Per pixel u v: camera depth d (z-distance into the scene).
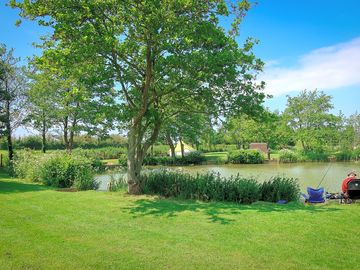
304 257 6.43
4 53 32.22
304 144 56.47
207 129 18.38
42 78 30.53
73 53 12.06
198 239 7.64
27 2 12.10
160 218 9.81
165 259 6.39
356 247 6.99
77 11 12.46
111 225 8.98
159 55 13.34
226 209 11.21
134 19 12.42
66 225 8.96
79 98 13.38
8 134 31.06
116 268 5.98
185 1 11.70
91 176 18.69
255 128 60.31
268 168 39.31
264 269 5.88
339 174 30.27
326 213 10.24
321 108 57.44
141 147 15.56
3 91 29.52
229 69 12.91
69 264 6.15
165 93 14.55
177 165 46.44
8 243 7.34
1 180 20.38
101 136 35.28
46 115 34.50
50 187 17.44
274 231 8.20
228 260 6.32
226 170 37.28
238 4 13.84
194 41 12.93
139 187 15.11
